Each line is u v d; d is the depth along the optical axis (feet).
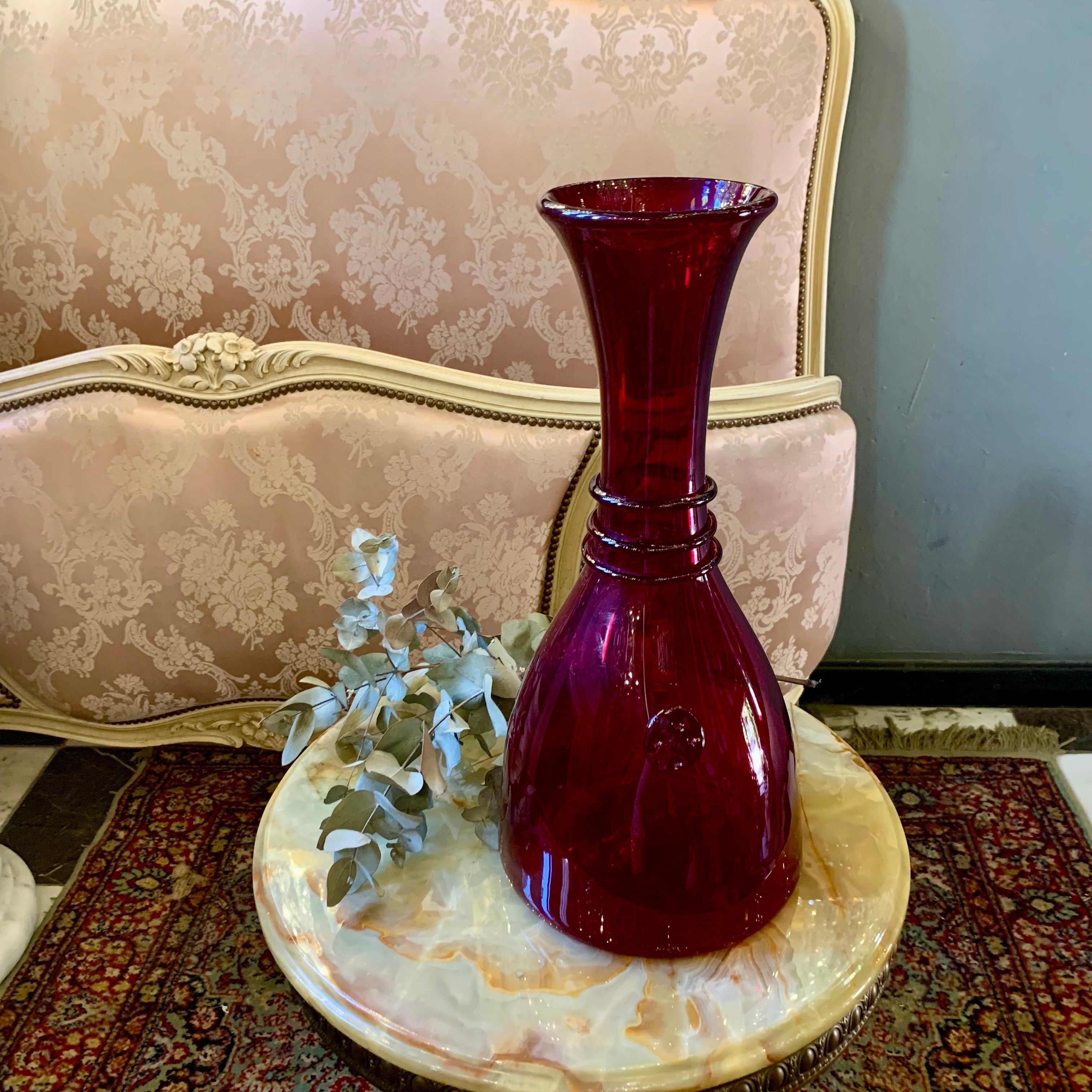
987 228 3.43
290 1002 2.94
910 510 3.93
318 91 2.93
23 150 3.04
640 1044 1.59
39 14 2.92
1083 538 3.94
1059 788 3.84
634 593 1.58
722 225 1.30
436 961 1.75
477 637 2.05
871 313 3.59
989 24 3.13
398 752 1.89
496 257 3.11
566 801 1.63
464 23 2.88
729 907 1.66
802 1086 1.65
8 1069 2.75
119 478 3.02
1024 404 3.70
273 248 3.11
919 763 4.00
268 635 3.28
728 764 1.59
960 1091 2.71
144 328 3.25
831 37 2.95
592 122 2.97
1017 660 4.23
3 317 3.28
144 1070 2.75
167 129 2.98
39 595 3.19
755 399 3.05
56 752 4.05
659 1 2.88
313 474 3.01
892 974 3.05
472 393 2.97
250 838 3.56
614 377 1.46
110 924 3.22
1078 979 3.03
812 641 3.52
